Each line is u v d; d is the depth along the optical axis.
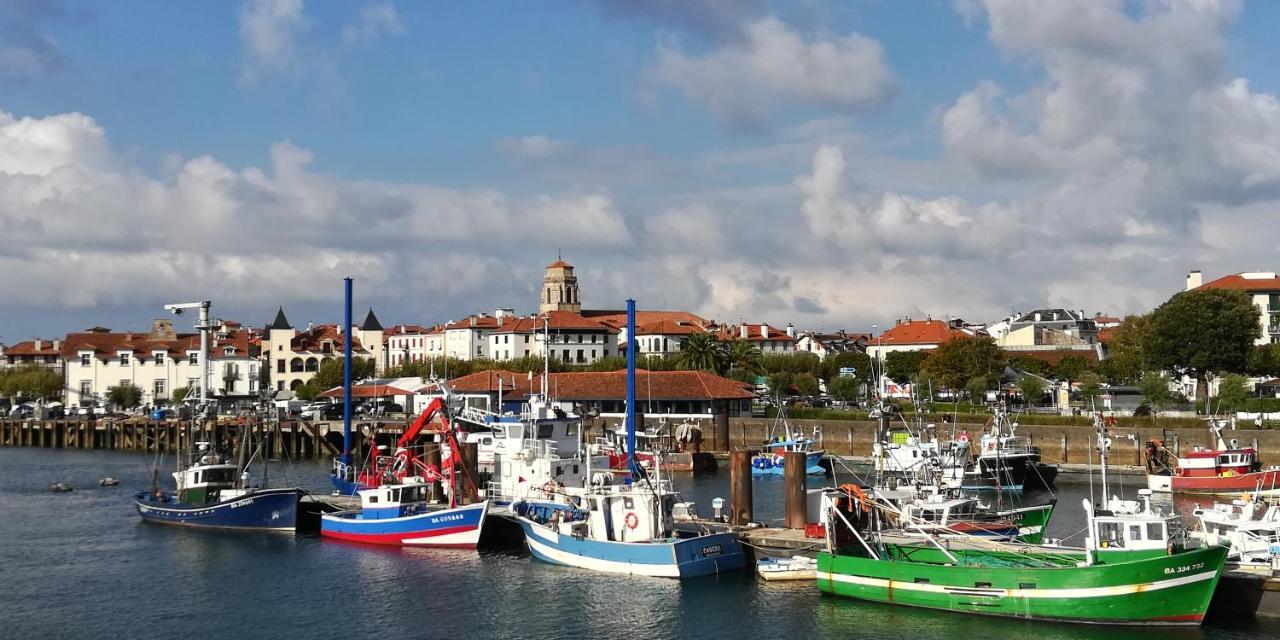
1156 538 45.16
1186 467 81.69
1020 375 142.62
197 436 124.94
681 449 109.25
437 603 51.53
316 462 116.94
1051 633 44.31
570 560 57.16
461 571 57.19
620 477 68.69
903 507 56.19
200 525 71.19
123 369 180.25
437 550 62.31
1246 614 44.28
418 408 132.75
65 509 80.75
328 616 50.00
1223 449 82.50
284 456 121.75
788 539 56.09
